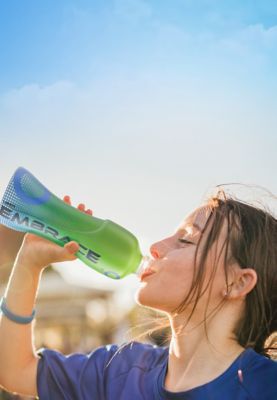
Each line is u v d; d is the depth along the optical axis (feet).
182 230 5.73
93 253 6.28
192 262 5.35
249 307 5.44
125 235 6.33
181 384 5.19
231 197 6.01
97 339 26.37
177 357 5.34
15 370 5.93
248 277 5.37
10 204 6.38
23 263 6.19
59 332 26.76
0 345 6.00
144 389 5.43
